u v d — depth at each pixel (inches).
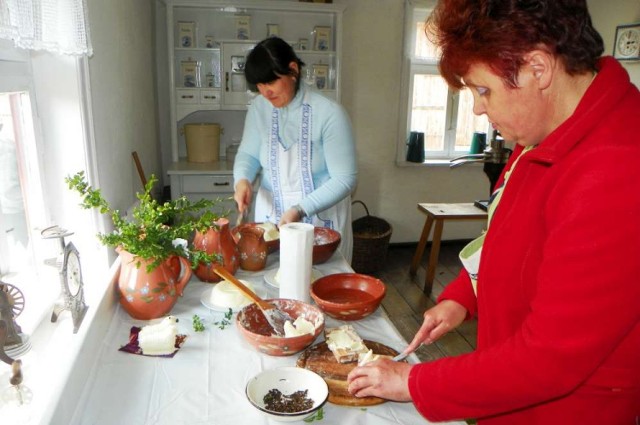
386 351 44.6
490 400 26.9
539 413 30.8
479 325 34.9
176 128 136.8
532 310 26.0
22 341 39.6
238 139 153.9
